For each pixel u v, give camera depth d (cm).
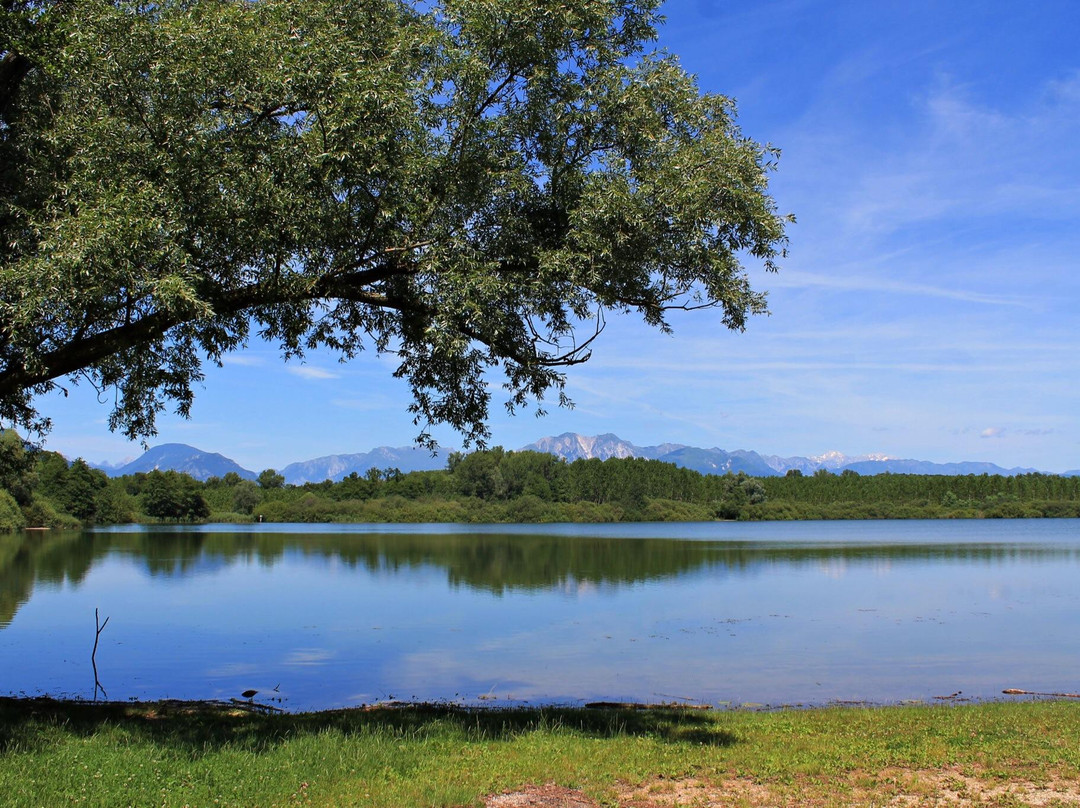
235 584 4341
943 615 3158
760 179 1132
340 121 1066
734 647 2492
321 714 1398
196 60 1077
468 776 923
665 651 2427
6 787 802
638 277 1245
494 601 3634
